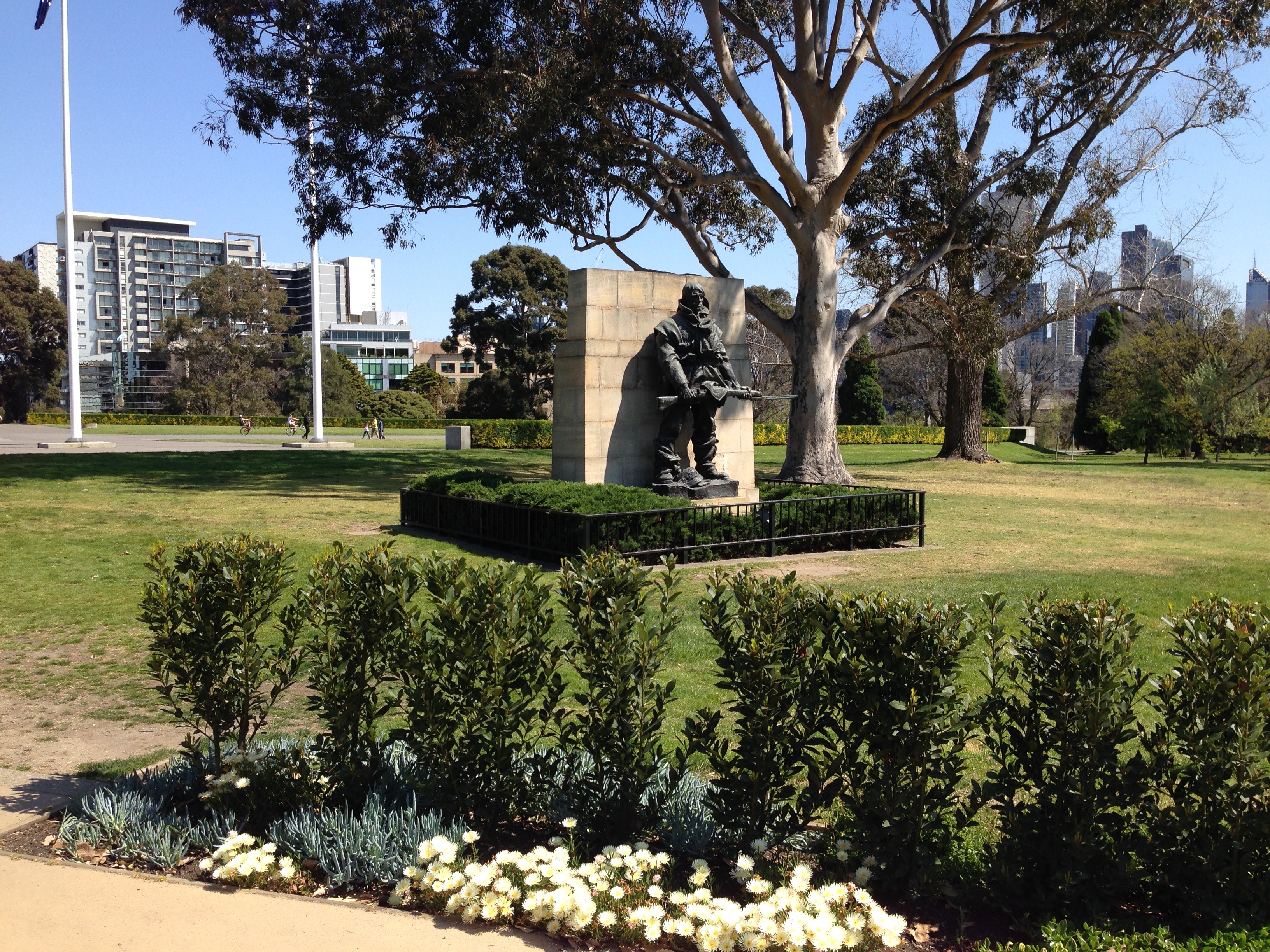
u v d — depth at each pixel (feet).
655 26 65.46
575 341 43.88
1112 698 12.27
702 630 26.96
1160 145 93.40
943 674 12.48
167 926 11.42
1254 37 59.72
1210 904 11.68
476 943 11.30
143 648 25.14
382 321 519.19
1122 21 57.41
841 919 11.38
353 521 49.90
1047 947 10.85
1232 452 143.95
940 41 91.20
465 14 60.08
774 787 13.47
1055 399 245.24
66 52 96.99
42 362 220.43
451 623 13.74
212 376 257.96
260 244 481.05
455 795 14.02
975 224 80.48
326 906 12.17
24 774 16.33
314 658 17.84
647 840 13.60
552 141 62.69
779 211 72.18
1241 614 12.53
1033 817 12.52
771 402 178.09
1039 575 38.86
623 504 38.81
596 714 13.79
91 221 482.69
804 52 69.46
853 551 46.32
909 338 120.06
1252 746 11.75
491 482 44.96
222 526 46.32
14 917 11.44
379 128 64.69
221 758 15.25
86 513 49.47
